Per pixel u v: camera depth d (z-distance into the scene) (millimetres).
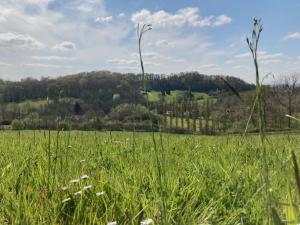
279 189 3066
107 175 4723
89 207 3295
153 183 4156
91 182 4188
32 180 4434
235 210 3184
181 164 5941
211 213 3139
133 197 3594
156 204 3096
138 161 6164
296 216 2078
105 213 3162
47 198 3557
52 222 2979
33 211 3246
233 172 4797
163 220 2629
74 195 3631
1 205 3479
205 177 4469
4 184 4266
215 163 5676
